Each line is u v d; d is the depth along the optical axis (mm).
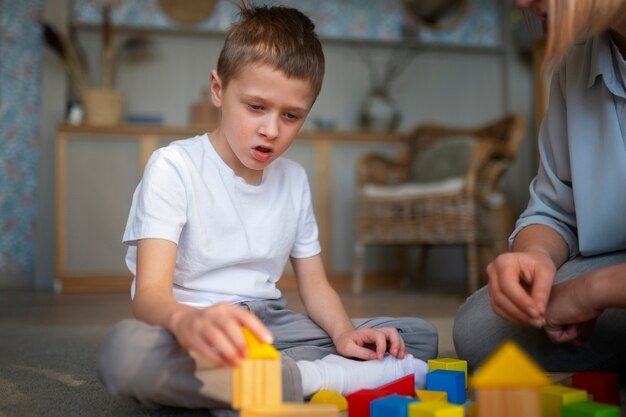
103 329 1784
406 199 3178
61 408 828
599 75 924
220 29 4055
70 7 3861
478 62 4430
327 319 1017
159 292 792
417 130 3807
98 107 3600
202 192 958
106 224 3531
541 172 1059
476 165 2951
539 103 3977
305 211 1111
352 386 820
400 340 896
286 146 959
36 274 3740
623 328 897
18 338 1583
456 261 4270
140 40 3984
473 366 980
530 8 748
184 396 714
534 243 961
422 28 4348
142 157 3578
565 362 925
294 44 926
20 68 3961
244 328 625
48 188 3773
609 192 921
